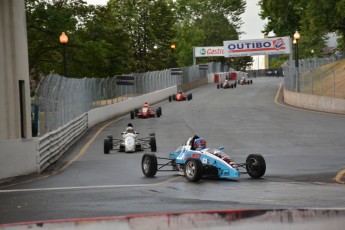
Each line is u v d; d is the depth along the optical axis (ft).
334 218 21.48
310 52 511.81
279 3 338.95
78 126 146.20
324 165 84.74
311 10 270.67
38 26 225.15
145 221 20.30
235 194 54.54
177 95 278.05
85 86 172.45
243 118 180.96
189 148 74.02
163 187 63.77
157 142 129.49
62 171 88.69
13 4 95.09
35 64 230.27
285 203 45.78
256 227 20.71
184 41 572.92
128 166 91.09
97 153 113.50
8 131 92.68
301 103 224.33
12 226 20.38
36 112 116.06
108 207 47.52
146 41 440.45
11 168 80.89
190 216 20.48
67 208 47.83
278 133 138.82
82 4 260.83
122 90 239.50
